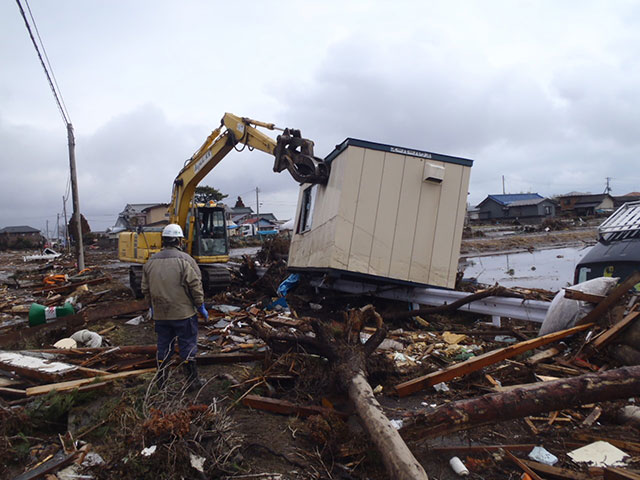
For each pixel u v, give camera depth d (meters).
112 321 8.94
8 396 4.55
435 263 8.48
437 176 8.24
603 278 5.70
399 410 4.32
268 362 5.28
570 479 3.05
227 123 10.60
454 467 3.27
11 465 3.38
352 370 4.20
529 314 6.96
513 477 3.18
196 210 12.10
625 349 4.68
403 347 6.52
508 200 68.44
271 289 11.66
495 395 3.53
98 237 57.16
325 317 8.87
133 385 4.93
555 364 5.04
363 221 8.11
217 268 12.23
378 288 8.87
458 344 6.65
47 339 7.14
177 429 3.35
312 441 3.70
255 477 3.19
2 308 11.23
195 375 4.91
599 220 50.84
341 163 8.22
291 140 9.23
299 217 10.84
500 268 17.94
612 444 3.49
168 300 4.77
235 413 4.31
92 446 3.64
